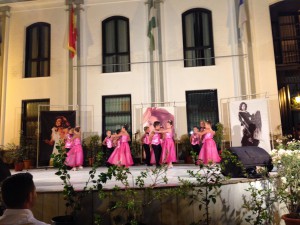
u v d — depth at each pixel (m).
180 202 3.58
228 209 3.80
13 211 1.58
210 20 10.01
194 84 9.63
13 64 10.49
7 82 10.42
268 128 8.06
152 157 8.34
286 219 3.70
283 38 10.12
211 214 3.69
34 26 10.77
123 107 10.05
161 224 3.53
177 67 9.77
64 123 9.13
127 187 3.46
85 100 10.01
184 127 9.50
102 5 10.39
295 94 9.84
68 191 3.30
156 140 7.54
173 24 9.98
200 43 10.07
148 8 10.14
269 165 4.56
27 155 9.27
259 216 3.81
